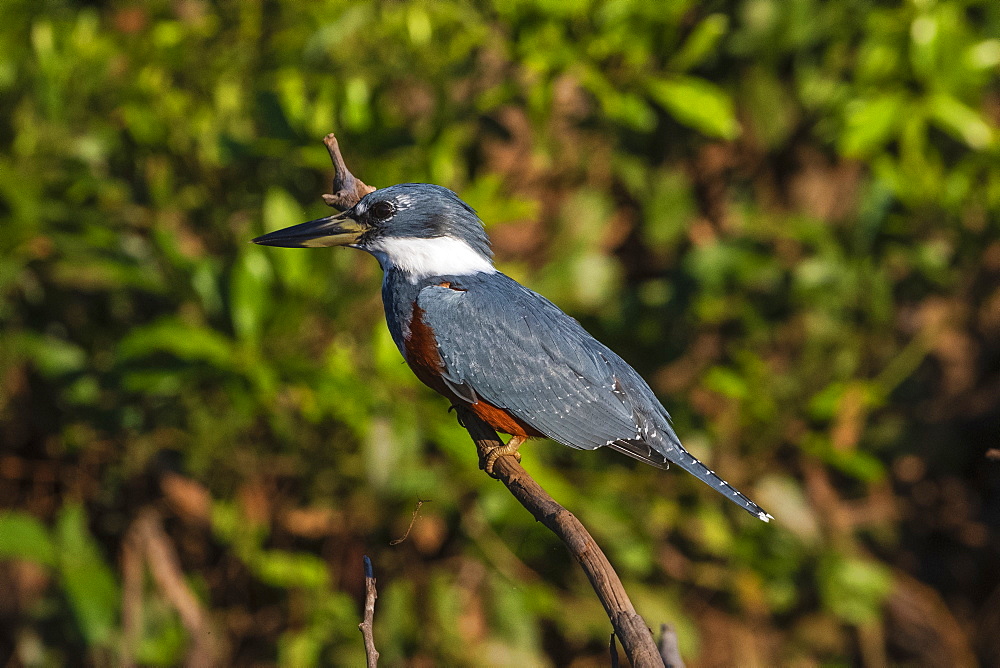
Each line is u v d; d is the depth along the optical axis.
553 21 10.04
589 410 8.23
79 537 10.05
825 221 11.63
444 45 10.36
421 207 8.38
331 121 9.69
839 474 12.45
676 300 10.94
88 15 10.43
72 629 10.88
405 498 10.09
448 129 9.88
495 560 10.37
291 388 9.65
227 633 10.79
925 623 12.29
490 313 8.20
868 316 11.26
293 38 10.51
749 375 10.66
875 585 11.05
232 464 10.27
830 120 11.01
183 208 10.38
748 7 10.99
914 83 10.47
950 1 10.37
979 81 10.26
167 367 8.85
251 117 10.48
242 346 8.85
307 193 10.48
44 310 10.48
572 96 11.13
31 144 9.83
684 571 11.28
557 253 11.10
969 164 10.88
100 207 10.20
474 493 10.34
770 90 11.16
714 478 8.29
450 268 8.45
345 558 10.69
